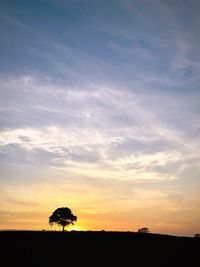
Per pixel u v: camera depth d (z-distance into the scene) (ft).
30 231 209.26
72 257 153.89
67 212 262.88
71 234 202.59
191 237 203.00
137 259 153.48
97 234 205.98
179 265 143.54
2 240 179.42
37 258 149.38
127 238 196.03
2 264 137.28
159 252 165.68
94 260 150.61
